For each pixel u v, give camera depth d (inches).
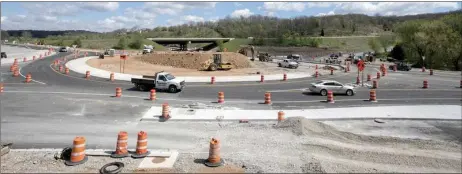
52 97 992.2
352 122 755.4
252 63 2512.3
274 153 524.4
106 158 497.4
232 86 1355.8
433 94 1188.5
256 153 525.3
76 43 4852.4
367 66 2701.8
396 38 3481.8
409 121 767.1
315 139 593.6
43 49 4020.7
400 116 804.6
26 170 445.7
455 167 478.6
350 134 636.7
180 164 476.4
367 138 612.1
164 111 760.3
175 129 669.9
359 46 6653.5
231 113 817.5
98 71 1772.9
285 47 5940.0
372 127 714.2
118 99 992.9
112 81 1423.5
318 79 1660.9
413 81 1624.0
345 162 484.1
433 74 2023.9
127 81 1441.9
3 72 1620.3
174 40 5511.8
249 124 705.6
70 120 728.3
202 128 677.9
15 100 930.7
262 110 860.6
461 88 1364.4
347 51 5846.5
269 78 1667.1
